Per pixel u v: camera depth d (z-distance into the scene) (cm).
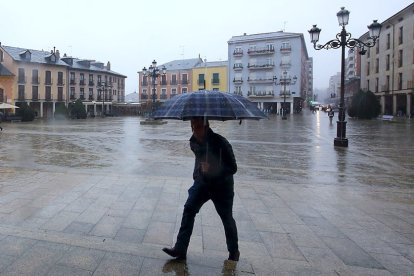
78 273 271
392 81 4016
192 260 301
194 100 277
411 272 300
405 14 3719
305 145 1362
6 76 4509
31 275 267
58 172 755
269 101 5981
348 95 7150
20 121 3725
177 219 442
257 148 1261
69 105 4900
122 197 545
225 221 301
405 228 422
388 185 668
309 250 351
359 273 292
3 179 672
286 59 5856
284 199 552
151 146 1316
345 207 513
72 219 436
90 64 6184
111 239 372
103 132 2053
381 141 1531
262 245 362
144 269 281
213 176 289
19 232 358
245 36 6153
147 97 7106
